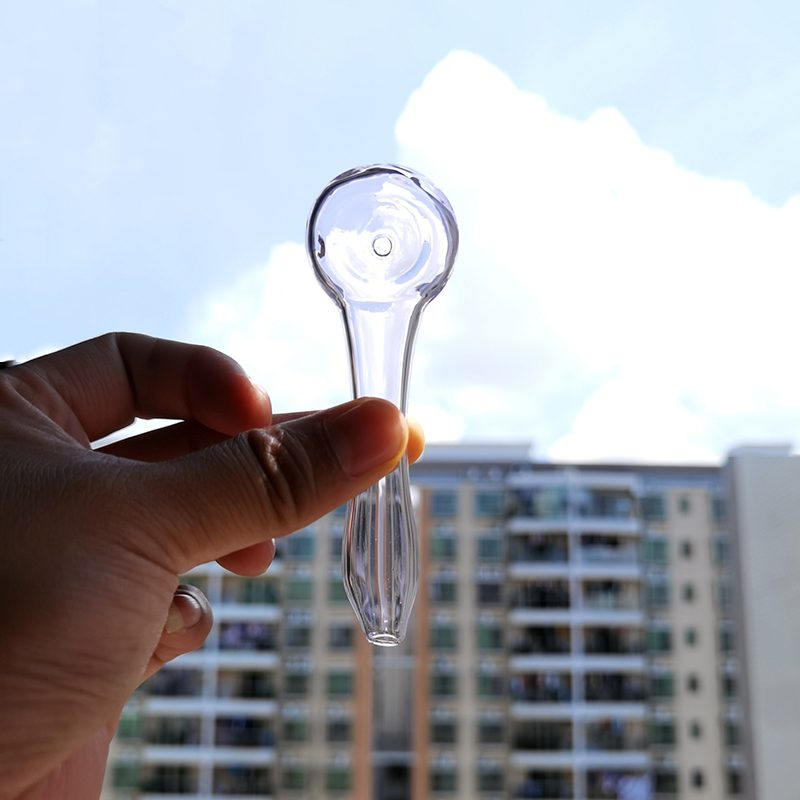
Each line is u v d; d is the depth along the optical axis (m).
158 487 0.32
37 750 0.31
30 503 0.31
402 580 0.34
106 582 0.31
